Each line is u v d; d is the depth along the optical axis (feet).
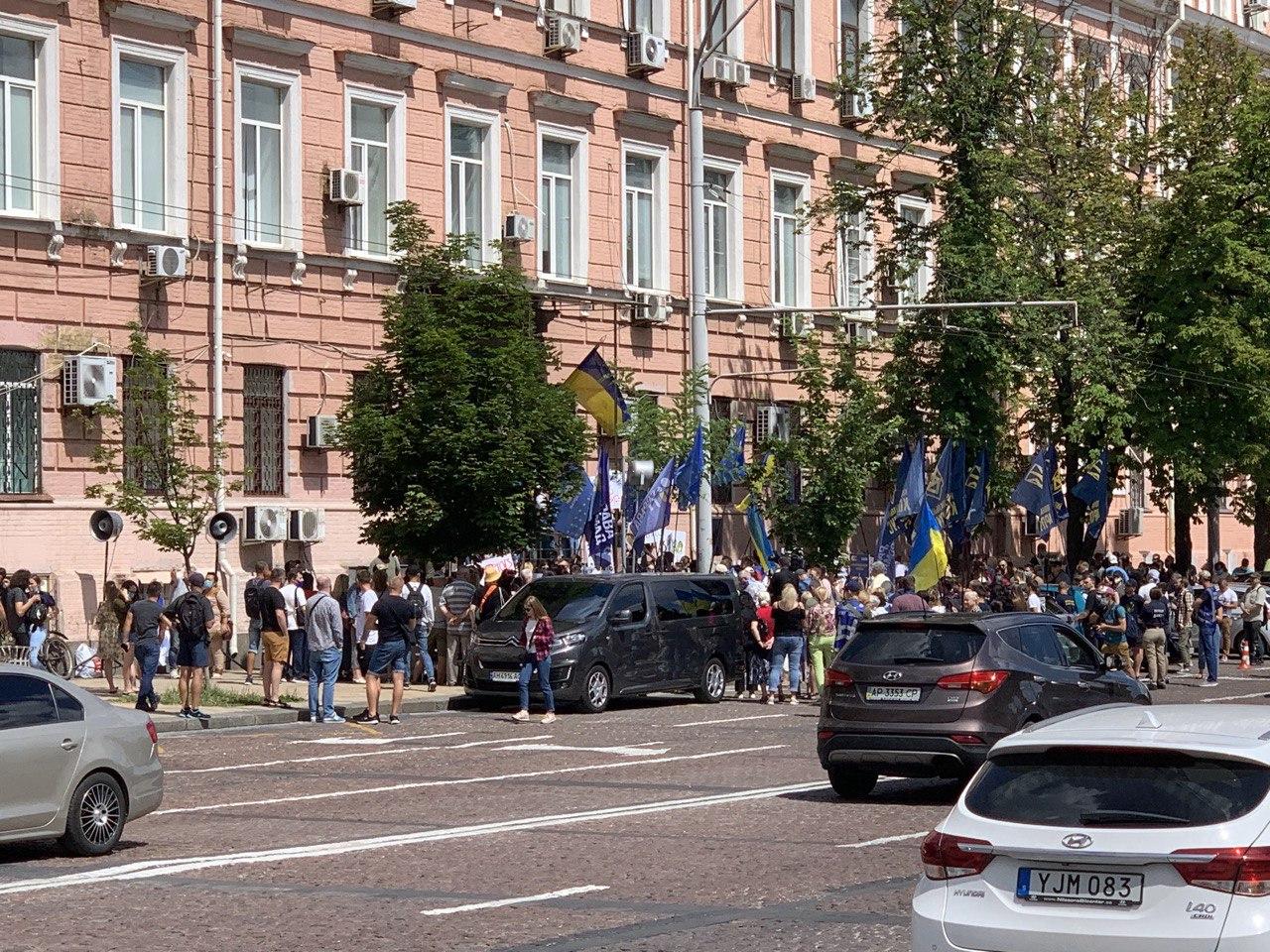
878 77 189.67
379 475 134.62
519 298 137.69
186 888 58.13
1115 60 238.07
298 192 148.25
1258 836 34.35
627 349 177.68
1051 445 192.85
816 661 138.21
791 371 181.37
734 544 189.98
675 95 183.42
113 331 134.92
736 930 50.78
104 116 134.62
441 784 85.81
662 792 83.05
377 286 154.71
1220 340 192.95
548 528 139.23
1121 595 155.84
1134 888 34.65
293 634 138.00
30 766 63.31
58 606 129.70
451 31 160.56
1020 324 176.24
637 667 128.98
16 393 129.39
